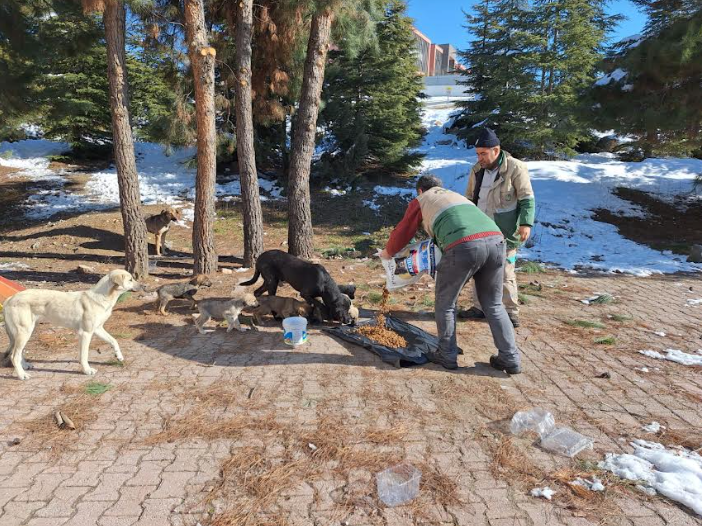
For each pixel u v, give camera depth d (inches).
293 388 151.0
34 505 96.1
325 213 532.1
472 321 225.5
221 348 186.1
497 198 197.5
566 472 109.1
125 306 244.5
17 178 644.1
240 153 346.3
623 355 184.5
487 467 111.4
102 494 99.8
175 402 141.0
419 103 745.6
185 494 100.4
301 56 403.9
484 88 781.3
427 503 98.8
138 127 739.4
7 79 399.2
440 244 157.9
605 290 294.0
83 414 132.6
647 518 95.3
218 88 477.7
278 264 225.3
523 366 171.6
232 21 378.9
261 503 98.0
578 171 633.6
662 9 509.7
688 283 314.2
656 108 461.7
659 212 522.0
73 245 432.8
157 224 409.7
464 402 142.8
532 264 356.2
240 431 125.4
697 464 110.4
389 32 622.8
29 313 154.6
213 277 320.8
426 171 664.4
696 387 155.9
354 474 108.3
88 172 682.2
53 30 417.7
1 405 137.3
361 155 602.9
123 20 299.0
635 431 127.8
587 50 704.4
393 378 159.5
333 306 208.5
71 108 450.9
